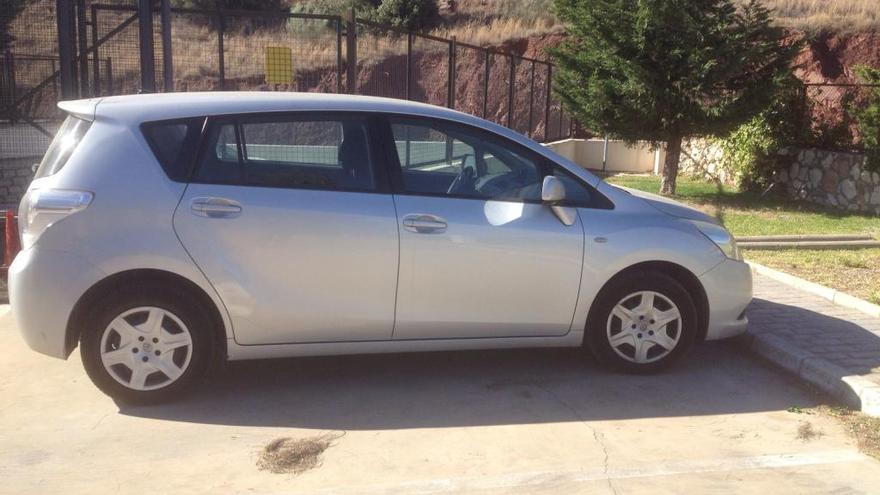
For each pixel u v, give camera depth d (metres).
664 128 13.76
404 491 3.83
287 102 5.01
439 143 5.15
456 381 5.31
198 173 4.76
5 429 4.50
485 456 4.21
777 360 5.67
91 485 3.87
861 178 12.98
